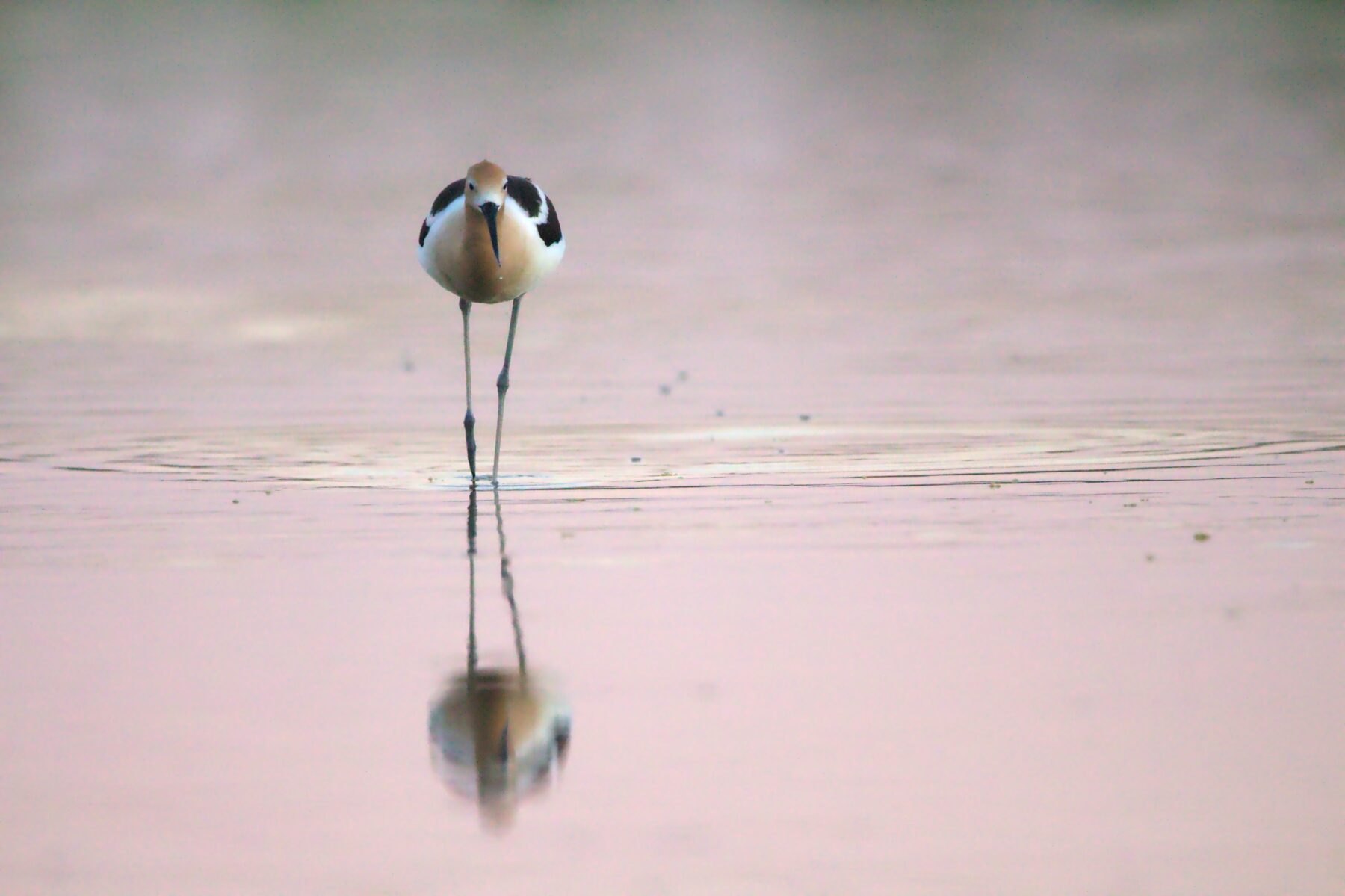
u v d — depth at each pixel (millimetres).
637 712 7445
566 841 6258
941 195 32594
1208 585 9148
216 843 6234
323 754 7020
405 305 22797
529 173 35281
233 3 72938
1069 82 49125
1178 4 65938
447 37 62438
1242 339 19406
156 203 32844
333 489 12000
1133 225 29000
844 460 12938
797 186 33781
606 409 15711
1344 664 7910
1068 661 7980
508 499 11609
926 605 8859
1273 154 37188
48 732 7230
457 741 7141
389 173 36062
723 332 20391
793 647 8242
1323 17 60969
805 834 6297
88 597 9180
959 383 16828
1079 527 10492
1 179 36062
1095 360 18141
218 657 8164
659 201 31875
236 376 17875
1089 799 6570
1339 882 5961
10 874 6004
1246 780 6723
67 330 21062
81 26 66312
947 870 6039
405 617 8805
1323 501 11125
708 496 11594
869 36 61125
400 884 5945
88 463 13094
